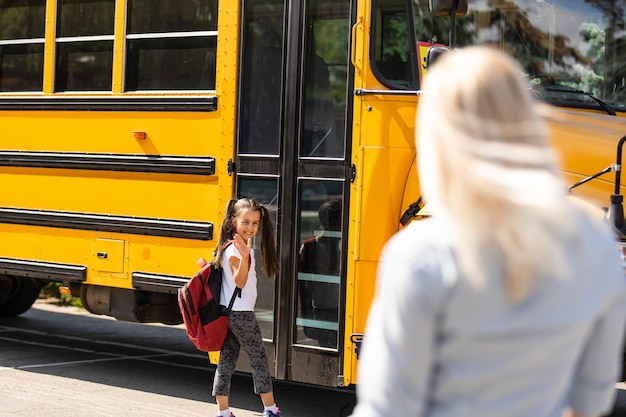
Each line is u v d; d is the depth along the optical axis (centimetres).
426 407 174
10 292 999
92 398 659
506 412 169
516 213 163
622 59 588
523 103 171
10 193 730
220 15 625
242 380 745
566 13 584
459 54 179
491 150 165
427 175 174
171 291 641
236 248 538
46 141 709
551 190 164
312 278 582
